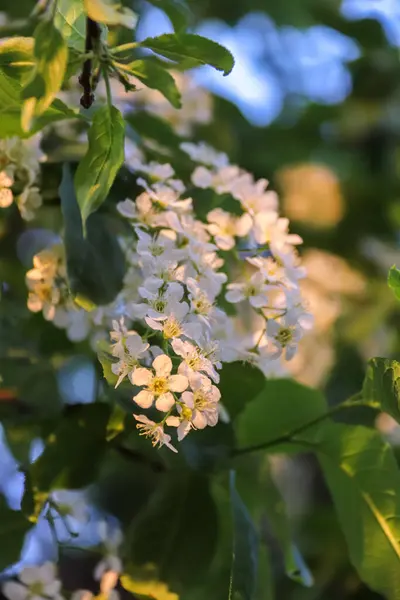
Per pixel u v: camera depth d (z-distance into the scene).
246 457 0.63
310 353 0.75
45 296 0.60
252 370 0.59
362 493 0.61
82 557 0.65
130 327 0.59
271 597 0.65
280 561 0.73
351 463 0.61
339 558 0.73
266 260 0.59
